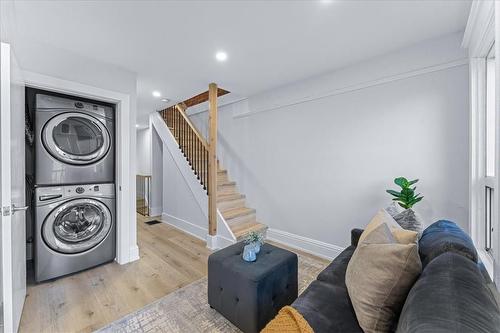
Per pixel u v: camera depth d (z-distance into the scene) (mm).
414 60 2172
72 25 1828
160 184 5148
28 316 1762
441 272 910
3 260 1371
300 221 3166
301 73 2799
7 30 1603
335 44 2143
